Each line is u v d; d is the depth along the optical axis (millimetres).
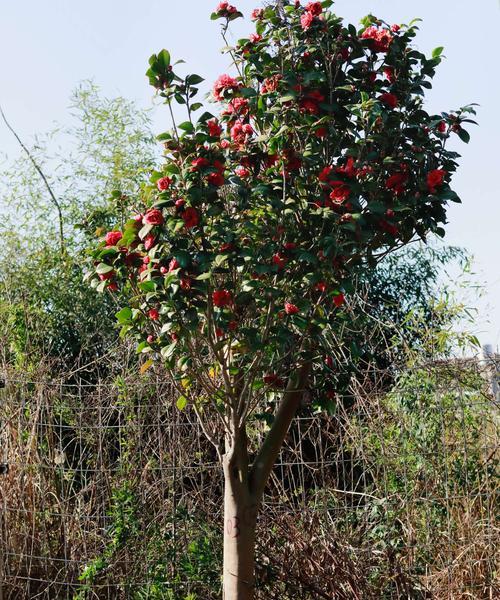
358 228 3615
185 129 3604
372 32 3980
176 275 3344
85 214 8375
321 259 3639
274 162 3801
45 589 5113
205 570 4770
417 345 5910
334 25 3932
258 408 5191
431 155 3977
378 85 4020
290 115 3779
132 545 4988
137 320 3768
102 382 5820
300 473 5637
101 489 5344
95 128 8805
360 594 4324
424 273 8516
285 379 4062
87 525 5312
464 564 4699
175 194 3564
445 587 4633
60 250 8297
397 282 8328
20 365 6336
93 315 7734
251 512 3834
